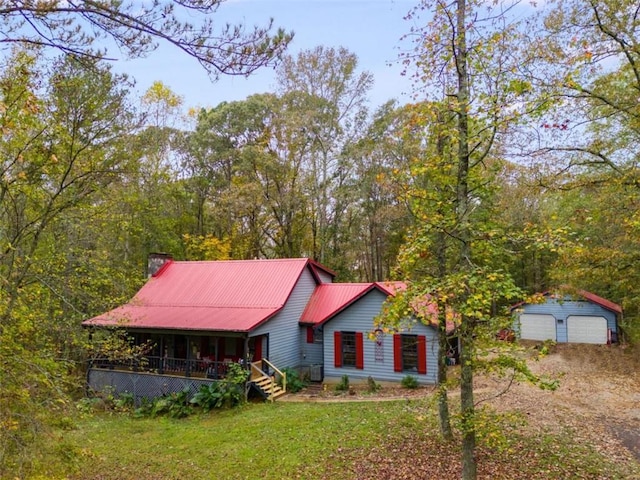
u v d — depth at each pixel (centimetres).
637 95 1095
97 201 1402
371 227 3512
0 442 647
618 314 2481
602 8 1039
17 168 873
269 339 1923
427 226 769
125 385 1898
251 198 3145
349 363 1962
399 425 1234
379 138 3145
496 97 722
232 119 3584
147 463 1140
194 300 2120
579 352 2297
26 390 709
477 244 792
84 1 491
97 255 1341
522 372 733
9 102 650
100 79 957
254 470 1038
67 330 1110
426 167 822
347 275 3469
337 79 3114
